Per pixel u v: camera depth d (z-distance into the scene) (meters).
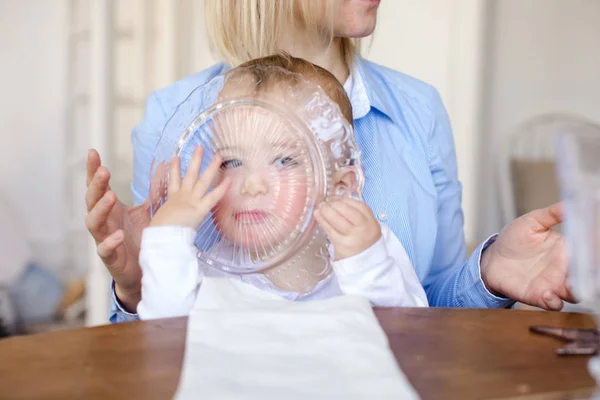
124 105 2.92
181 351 0.63
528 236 0.94
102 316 2.66
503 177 3.07
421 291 1.00
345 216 0.87
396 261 1.02
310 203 0.88
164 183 0.95
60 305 2.77
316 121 0.92
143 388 0.54
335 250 0.89
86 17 2.78
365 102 1.19
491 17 3.29
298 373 0.57
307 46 1.21
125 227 0.95
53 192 2.91
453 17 3.19
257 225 0.89
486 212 3.41
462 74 3.19
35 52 2.86
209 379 0.55
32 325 2.67
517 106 3.44
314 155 0.88
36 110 2.89
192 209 0.86
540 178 2.91
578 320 0.75
